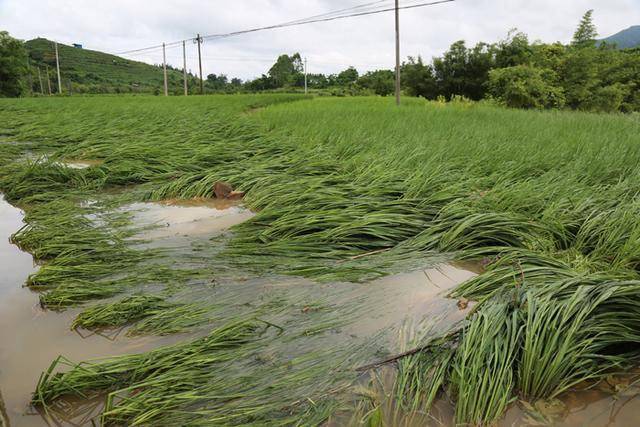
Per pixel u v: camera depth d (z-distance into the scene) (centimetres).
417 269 432
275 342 310
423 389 261
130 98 3475
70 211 628
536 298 307
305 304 364
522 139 980
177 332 332
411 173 676
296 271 425
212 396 252
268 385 264
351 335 320
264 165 828
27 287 413
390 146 899
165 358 282
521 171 714
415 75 3522
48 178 777
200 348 295
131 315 352
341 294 383
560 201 533
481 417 242
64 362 298
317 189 645
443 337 301
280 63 7956
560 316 291
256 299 375
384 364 284
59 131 1400
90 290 388
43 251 487
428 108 2034
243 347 303
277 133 1243
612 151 773
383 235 499
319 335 320
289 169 801
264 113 1825
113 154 979
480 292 370
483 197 568
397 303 366
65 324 349
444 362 275
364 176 700
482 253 457
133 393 268
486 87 3238
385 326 331
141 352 310
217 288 396
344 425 237
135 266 444
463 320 325
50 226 556
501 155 803
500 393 252
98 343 323
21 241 527
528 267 386
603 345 285
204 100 3052
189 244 507
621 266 405
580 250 460
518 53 3120
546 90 2523
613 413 252
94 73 10388
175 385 261
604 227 463
